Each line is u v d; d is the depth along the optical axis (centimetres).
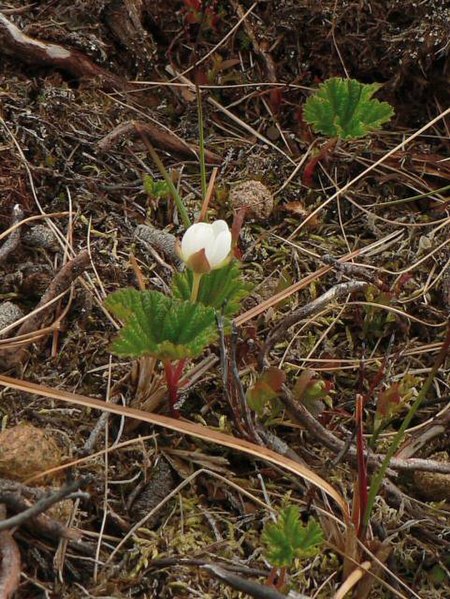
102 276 61
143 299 51
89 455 53
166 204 66
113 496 53
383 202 68
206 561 50
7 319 57
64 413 55
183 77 72
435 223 66
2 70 69
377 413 54
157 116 71
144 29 72
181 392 55
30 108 67
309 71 73
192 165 68
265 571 50
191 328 51
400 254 65
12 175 64
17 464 50
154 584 50
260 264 64
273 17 72
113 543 51
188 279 54
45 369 57
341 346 61
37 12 71
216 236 52
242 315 58
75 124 68
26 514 47
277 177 68
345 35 72
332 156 69
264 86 72
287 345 60
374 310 62
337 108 64
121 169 67
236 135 71
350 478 55
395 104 73
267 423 56
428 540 54
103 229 63
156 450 54
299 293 63
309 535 48
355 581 50
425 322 62
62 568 49
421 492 55
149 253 63
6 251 60
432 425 57
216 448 55
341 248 66
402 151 70
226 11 73
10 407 55
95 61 71
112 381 57
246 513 53
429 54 71
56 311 59
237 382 53
